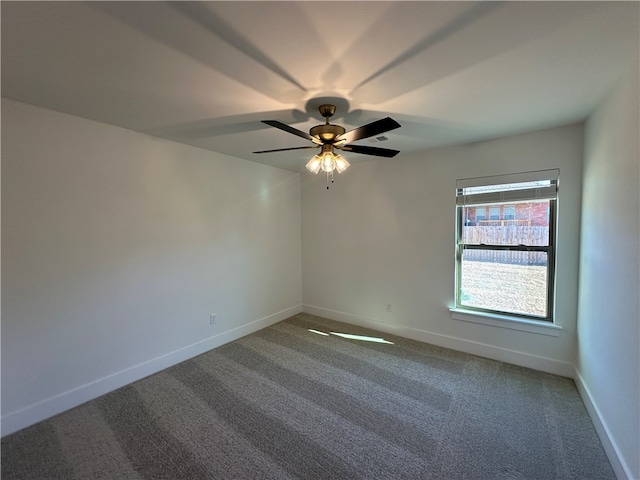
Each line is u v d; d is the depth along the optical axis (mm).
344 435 1995
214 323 3406
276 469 1725
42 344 2166
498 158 2938
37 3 1100
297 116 2250
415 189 3516
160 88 1806
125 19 1199
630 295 1552
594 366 2115
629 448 1539
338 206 4195
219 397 2432
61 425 2102
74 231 2307
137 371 2717
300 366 2951
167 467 1740
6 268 2004
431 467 1734
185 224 3088
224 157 3469
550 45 1396
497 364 2980
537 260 2895
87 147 2350
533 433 2000
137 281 2711
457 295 3354
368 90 1840
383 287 3844
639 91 1454
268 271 4105
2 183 1976
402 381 2664
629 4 1129
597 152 2107
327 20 1214
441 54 1463
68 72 1619
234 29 1269
